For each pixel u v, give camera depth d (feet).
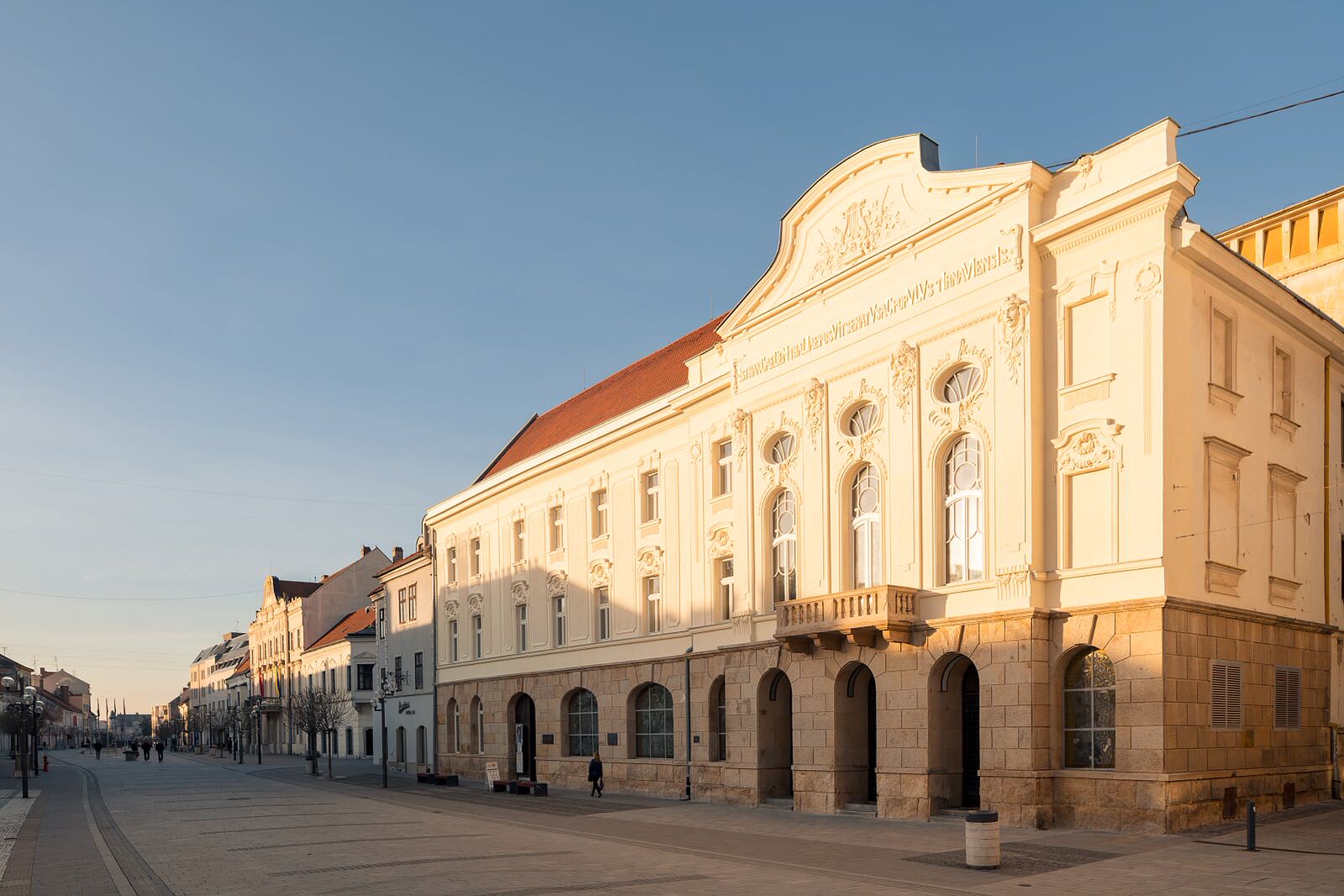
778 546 103.50
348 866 63.10
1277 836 65.72
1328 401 91.76
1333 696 87.51
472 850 70.08
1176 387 72.69
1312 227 117.60
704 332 143.33
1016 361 79.41
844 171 96.12
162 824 94.07
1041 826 73.36
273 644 358.02
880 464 90.79
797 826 82.23
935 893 50.26
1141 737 69.72
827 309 98.07
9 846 78.64
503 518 158.10
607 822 89.61
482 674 161.17
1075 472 76.07
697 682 112.78
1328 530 89.92
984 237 83.20
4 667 421.59
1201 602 72.33
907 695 84.69
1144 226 73.67
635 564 125.90
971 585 81.05
